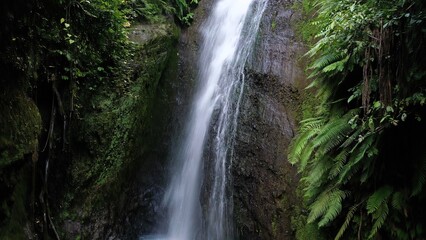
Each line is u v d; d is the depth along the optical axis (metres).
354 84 4.98
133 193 7.02
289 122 6.27
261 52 7.51
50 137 5.52
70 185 5.91
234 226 6.29
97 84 6.58
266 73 7.07
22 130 4.65
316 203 4.62
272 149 6.21
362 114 4.49
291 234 5.37
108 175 6.34
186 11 10.05
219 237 6.58
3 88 4.48
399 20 3.74
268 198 5.89
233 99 7.43
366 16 3.97
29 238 4.70
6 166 4.24
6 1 4.56
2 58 4.50
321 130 4.60
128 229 6.75
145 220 7.12
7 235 4.19
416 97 3.62
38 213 5.20
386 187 4.10
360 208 4.44
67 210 5.80
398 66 3.84
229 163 6.79
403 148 4.11
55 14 5.58
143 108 7.23
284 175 5.85
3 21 4.52
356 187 4.57
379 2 3.92
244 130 6.80
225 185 6.74
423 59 3.65
